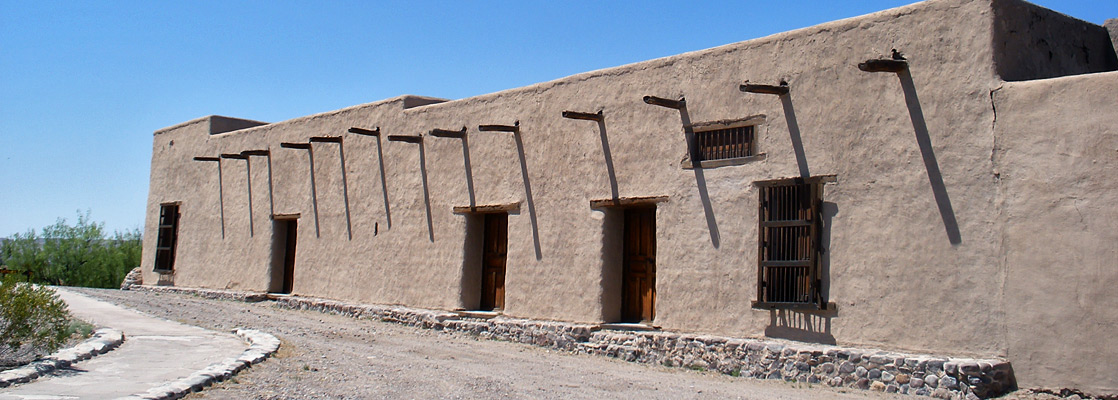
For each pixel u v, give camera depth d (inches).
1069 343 321.4
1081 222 322.0
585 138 503.2
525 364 418.3
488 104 566.9
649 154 469.4
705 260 438.3
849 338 381.4
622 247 497.4
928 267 360.2
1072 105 327.6
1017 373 333.4
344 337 489.1
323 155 698.2
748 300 418.3
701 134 450.3
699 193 444.5
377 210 642.2
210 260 808.3
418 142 612.4
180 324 503.2
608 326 475.2
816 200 396.2
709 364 420.5
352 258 658.2
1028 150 336.8
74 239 1216.8
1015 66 355.9
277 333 481.7
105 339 390.0
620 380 376.8
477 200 565.0
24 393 269.9
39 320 349.1
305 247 703.7
